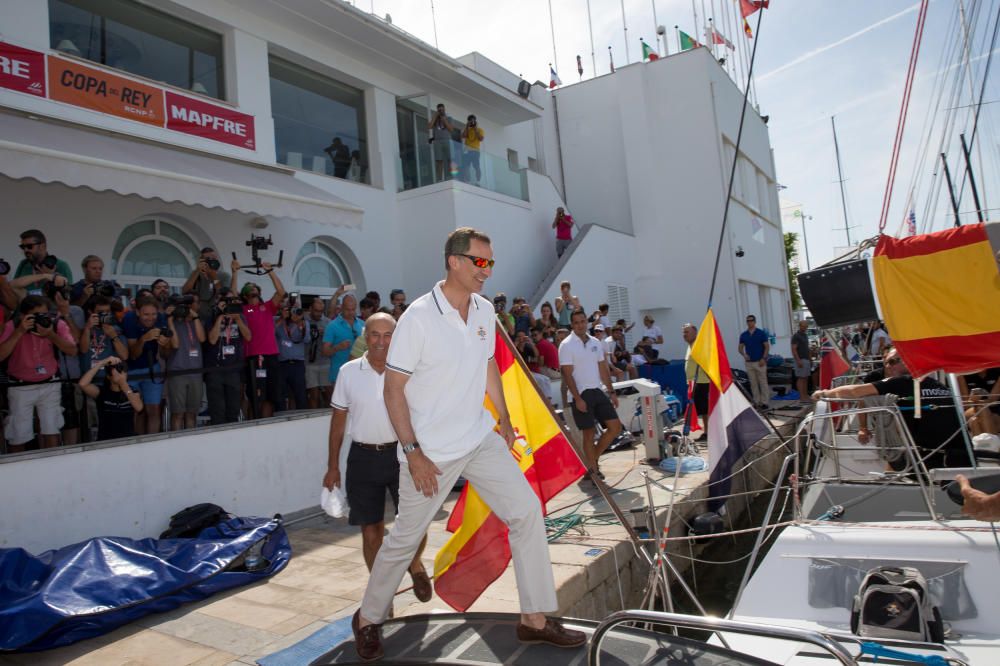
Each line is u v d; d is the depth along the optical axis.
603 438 7.71
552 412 4.01
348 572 5.12
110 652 3.82
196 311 6.74
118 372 5.61
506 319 10.31
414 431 2.91
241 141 10.38
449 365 2.91
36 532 4.85
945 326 3.81
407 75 13.62
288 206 9.16
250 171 9.91
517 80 18.94
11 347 5.16
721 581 6.76
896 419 4.53
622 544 5.58
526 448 4.09
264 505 6.46
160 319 6.42
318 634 3.97
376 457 3.95
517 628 2.95
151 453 5.61
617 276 18.16
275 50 11.32
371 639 2.97
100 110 8.52
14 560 4.18
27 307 5.18
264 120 10.80
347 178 12.65
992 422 6.11
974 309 3.74
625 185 19.91
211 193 8.18
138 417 6.47
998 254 3.68
